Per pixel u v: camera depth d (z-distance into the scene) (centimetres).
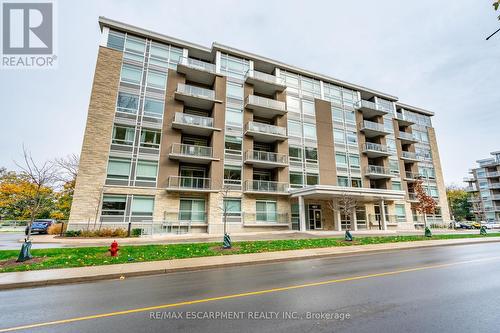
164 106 2375
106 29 2317
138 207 2088
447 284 639
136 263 962
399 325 393
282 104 2866
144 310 482
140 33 2412
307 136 2986
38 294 621
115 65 2266
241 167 2533
